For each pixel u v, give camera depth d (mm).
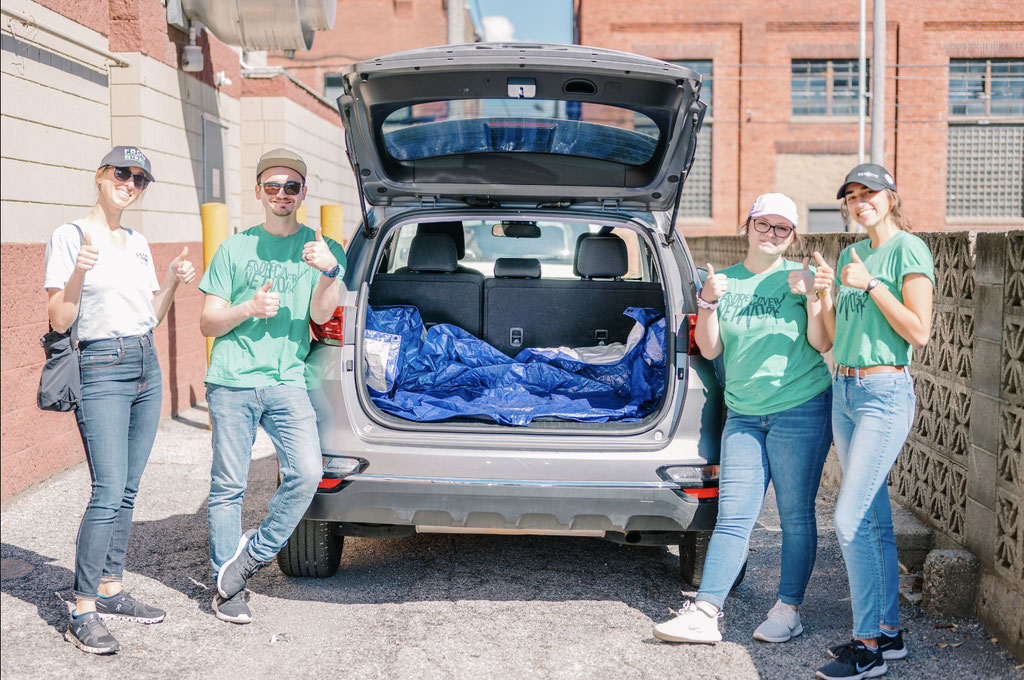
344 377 3764
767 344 3553
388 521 3723
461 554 4621
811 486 3607
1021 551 3402
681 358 3775
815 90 23172
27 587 4059
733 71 23094
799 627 3666
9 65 5254
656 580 4281
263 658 3426
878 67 16422
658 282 4676
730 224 23453
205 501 5410
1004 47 22281
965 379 3990
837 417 3484
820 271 3361
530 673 3318
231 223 9445
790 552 3627
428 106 3832
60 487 5484
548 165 4207
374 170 4023
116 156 3484
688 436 3732
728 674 3334
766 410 3574
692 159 3941
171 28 7633
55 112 5871
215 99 8852
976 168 22812
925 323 3195
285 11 7777
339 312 3807
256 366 3678
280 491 3695
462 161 4227
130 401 3592
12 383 5215
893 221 3375
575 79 3658
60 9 5918
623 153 4129
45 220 5730
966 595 3793
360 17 26281
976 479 3822
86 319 3490
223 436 3709
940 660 3424
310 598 4008
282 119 9852
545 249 8688
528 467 3660
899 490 4859
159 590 4090
